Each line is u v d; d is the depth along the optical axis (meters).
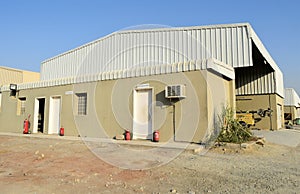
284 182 4.35
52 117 13.34
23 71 27.09
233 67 11.94
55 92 13.23
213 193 3.73
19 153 7.14
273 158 6.71
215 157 6.61
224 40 12.41
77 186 4.06
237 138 8.35
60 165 5.59
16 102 15.16
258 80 18.84
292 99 34.69
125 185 4.12
